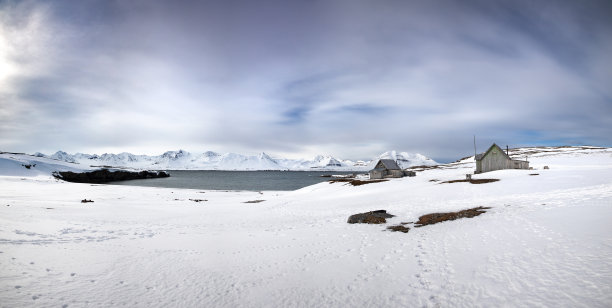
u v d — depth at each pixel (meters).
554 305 7.82
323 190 55.75
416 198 34.16
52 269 11.77
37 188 58.88
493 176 42.59
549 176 35.53
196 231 22.58
